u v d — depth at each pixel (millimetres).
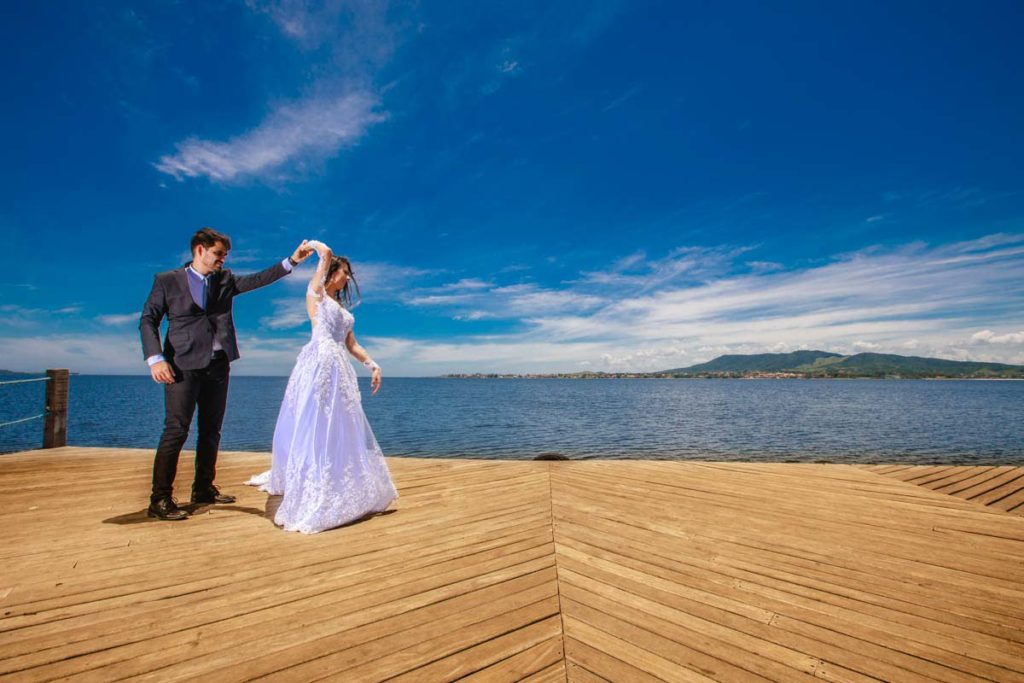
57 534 2387
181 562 2020
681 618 1552
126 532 2428
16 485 3498
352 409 2713
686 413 34031
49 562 2012
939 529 2533
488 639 1408
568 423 25375
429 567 1970
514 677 1217
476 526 2547
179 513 2684
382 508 2814
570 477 3854
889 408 41156
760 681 1215
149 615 1556
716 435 19625
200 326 2748
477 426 23422
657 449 15258
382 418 28438
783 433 20641
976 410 38688
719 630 1479
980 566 2027
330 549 2184
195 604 1634
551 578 1863
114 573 1899
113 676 1220
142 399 44594
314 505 2467
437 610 1591
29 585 1784
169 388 2719
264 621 1515
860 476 3906
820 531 2486
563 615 1562
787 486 3529
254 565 1988
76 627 1477
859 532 2475
